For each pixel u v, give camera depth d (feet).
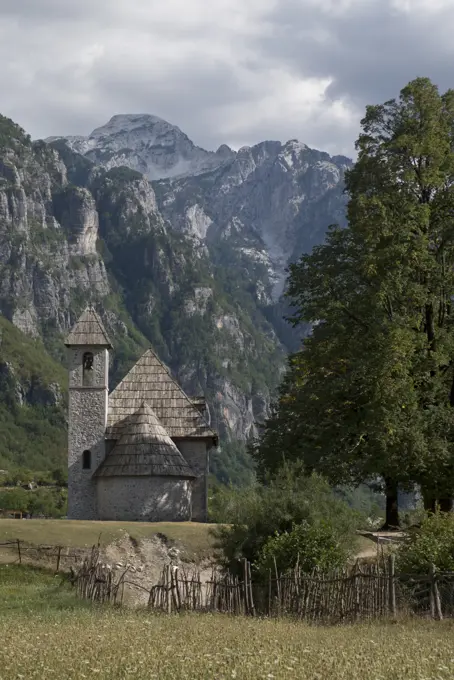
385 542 159.22
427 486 184.03
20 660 74.79
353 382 182.29
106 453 220.84
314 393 189.57
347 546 141.69
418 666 72.64
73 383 222.07
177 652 78.84
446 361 184.44
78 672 70.49
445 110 197.16
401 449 175.42
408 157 191.93
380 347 175.83
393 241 182.80
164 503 210.79
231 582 126.21
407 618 107.76
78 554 160.86
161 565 164.45
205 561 167.84
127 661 74.49
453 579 115.14
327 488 152.56
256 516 146.10
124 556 164.14
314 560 131.44
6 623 102.94
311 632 97.40
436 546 123.75
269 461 203.62
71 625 101.24
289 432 204.03
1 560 157.48
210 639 88.63
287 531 142.82
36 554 159.84
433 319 195.11
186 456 225.35
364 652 80.07
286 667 71.41
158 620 107.55
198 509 222.89
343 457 181.16
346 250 196.13
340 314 191.31
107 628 97.35
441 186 192.24
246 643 86.22
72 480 218.18
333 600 114.62
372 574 113.50
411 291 182.60
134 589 149.59
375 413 174.91
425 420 179.22
